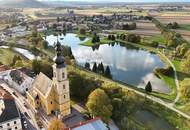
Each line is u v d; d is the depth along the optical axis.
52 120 100.69
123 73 181.25
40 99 115.19
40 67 150.75
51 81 110.62
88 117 109.94
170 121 110.94
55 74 104.94
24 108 120.06
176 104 126.56
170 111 118.88
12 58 196.75
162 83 160.25
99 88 111.81
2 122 98.62
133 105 113.88
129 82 162.88
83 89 125.88
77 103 123.75
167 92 145.00
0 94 113.62
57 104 109.25
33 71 151.88
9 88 144.62
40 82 117.94
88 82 126.69
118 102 110.25
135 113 116.19
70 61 173.12
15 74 147.50
